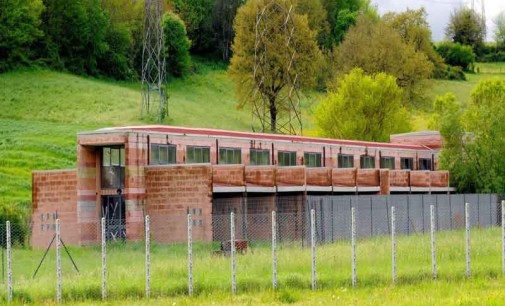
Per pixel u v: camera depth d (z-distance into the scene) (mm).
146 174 138625
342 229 140875
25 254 117688
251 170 144625
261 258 93375
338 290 76812
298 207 146750
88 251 120938
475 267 86375
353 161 179750
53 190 146500
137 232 136375
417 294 73375
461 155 195000
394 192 181750
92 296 77000
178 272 86125
